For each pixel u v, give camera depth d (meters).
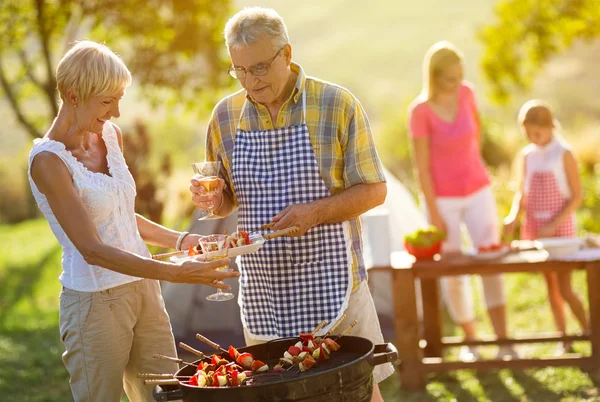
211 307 6.27
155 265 2.88
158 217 11.27
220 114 3.33
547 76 36.25
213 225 5.83
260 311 3.27
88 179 3.05
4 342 7.23
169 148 21.73
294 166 3.18
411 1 76.88
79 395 3.19
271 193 3.21
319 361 2.87
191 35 9.72
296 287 3.20
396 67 55.34
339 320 3.15
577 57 39.91
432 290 5.68
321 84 3.20
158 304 3.33
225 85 10.06
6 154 23.17
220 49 10.01
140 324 3.29
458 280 5.72
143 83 9.95
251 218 3.26
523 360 5.21
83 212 2.97
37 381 6.04
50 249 12.84
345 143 3.19
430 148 5.56
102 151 3.22
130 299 3.18
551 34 13.12
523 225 5.83
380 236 5.23
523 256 5.19
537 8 13.06
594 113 28.73
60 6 9.10
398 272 5.21
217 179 3.22
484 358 5.80
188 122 23.02
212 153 3.43
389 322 6.52
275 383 2.50
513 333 6.50
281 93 3.16
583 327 5.72
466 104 5.59
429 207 5.54
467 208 5.59
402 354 5.28
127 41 9.91
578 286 7.64
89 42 3.04
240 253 2.96
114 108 3.04
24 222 17.12
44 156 2.96
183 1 9.53
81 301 3.12
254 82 3.03
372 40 65.19
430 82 5.48
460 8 69.88
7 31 9.29
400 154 15.24
